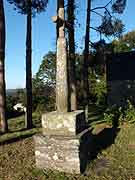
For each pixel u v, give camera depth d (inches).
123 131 529.7
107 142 441.1
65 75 338.3
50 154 313.4
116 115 631.2
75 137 306.5
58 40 343.6
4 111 539.8
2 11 522.3
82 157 314.2
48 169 313.6
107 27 764.6
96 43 777.6
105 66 1213.7
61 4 346.0
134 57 1184.8
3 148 411.8
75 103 701.9
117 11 772.6
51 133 319.3
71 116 313.7
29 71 618.5
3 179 292.7
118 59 1198.9
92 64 815.1
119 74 1162.0
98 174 301.9
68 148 307.0
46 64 1088.2
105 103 1258.0
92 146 380.5
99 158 354.0
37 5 661.9
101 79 1337.4
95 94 1353.3
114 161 343.6
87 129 347.9
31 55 619.8
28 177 294.7
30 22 611.8
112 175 297.9
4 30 527.5
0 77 535.5
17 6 647.1
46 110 1007.0
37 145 318.7
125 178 288.5
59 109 337.1
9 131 554.9
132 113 627.8
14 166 330.0
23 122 791.7
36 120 770.8
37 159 319.6
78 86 1069.1
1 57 529.3
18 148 409.7
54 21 343.6
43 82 1071.6
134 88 1125.7
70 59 697.6
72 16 679.7
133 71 1150.3
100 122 655.8
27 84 621.3
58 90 338.0
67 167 307.0
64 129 315.9
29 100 620.4
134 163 335.9
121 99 1138.0
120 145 419.2
